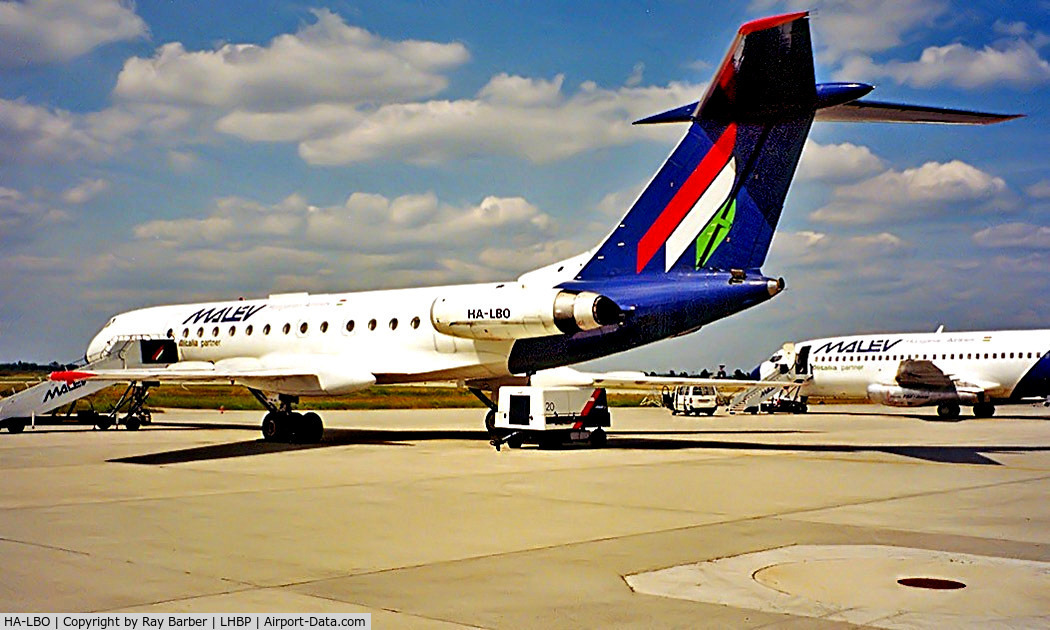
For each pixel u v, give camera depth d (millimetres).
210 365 30219
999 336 42062
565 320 21938
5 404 30594
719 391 61719
